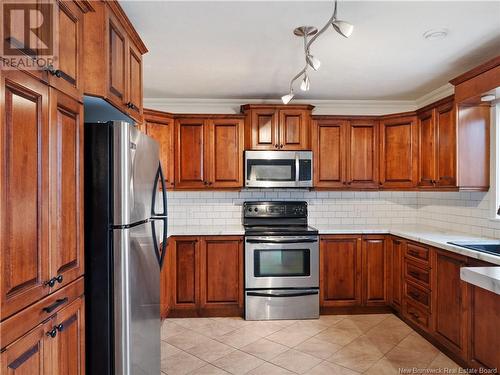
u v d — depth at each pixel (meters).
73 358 1.43
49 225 1.25
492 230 3.04
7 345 1.01
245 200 4.20
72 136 1.45
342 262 3.75
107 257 1.59
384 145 3.95
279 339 3.08
